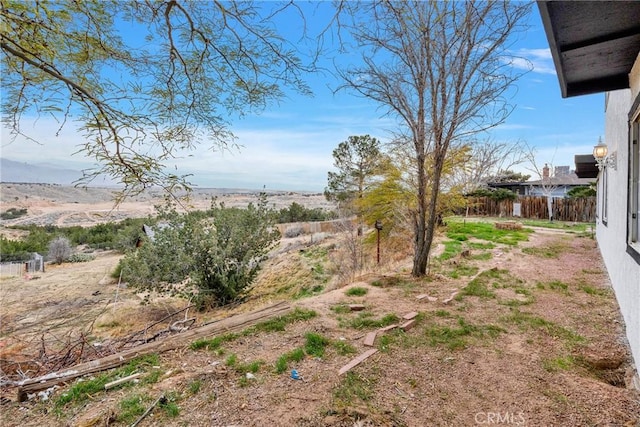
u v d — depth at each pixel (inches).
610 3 76.0
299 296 334.0
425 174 243.8
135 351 127.3
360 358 121.3
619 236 178.5
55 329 284.0
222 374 110.3
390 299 192.1
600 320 157.0
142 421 87.7
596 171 357.7
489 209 806.5
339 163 680.4
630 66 118.4
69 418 89.7
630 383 107.7
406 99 222.4
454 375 110.3
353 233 452.1
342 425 86.1
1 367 142.2
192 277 320.8
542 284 218.7
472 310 171.2
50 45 92.5
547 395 98.9
